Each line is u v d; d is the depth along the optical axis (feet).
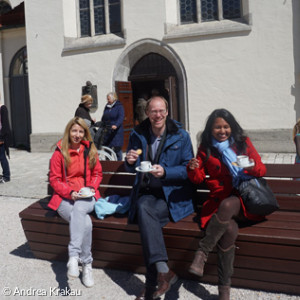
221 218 9.26
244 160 9.46
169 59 37.22
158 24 36.65
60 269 11.86
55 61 40.73
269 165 11.59
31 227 12.32
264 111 34.14
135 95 42.88
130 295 10.14
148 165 10.12
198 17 36.70
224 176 10.34
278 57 33.30
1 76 48.34
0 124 25.50
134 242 11.00
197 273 9.14
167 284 9.45
